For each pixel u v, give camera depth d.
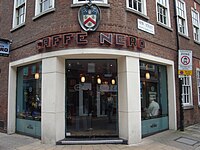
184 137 9.09
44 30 8.61
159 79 10.48
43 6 9.23
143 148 7.41
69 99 8.51
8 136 9.56
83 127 8.54
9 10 11.20
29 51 9.31
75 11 8.10
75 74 8.62
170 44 10.81
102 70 8.73
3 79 11.10
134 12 8.69
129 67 8.25
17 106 10.50
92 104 8.66
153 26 9.66
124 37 8.20
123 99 8.28
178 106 10.98
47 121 8.09
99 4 8.06
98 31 7.94
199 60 14.18
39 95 9.09
